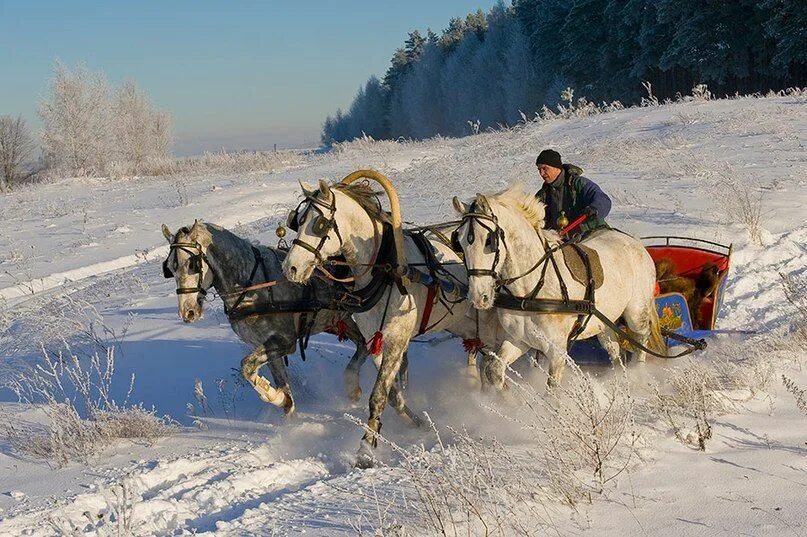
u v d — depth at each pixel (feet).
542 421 21.26
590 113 120.47
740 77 180.04
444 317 25.86
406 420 25.62
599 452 18.84
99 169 155.84
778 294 35.50
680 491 17.75
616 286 25.23
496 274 21.76
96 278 53.88
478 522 16.70
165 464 23.08
